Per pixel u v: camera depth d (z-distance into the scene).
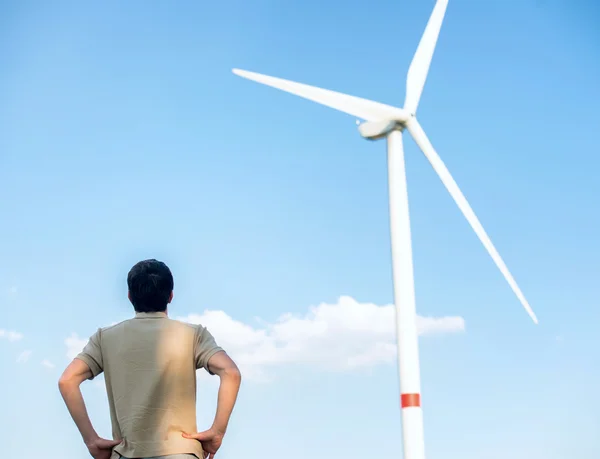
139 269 6.23
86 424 5.79
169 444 5.63
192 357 6.01
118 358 5.92
